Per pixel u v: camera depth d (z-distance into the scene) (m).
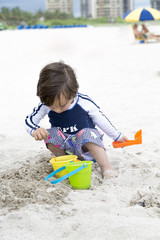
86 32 29.48
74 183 2.35
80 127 2.64
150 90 6.15
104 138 3.60
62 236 1.74
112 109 4.87
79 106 2.60
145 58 11.01
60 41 20.08
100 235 1.71
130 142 2.66
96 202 2.10
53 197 2.16
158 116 4.38
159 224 1.78
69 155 2.63
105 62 10.62
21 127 4.19
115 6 160.12
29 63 11.14
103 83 7.11
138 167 2.68
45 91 2.27
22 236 1.75
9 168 2.79
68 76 2.33
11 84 7.56
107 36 23.83
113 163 2.80
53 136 2.72
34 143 3.55
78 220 1.88
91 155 2.72
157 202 2.08
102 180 2.48
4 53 14.53
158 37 16.44
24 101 5.78
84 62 10.83
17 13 113.12
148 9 16.52
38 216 1.94
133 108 4.88
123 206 2.06
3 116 4.78
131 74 8.12
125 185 2.39
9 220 1.91
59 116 2.62
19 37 23.95
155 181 2.39
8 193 2.22
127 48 14.65
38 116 2.74
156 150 3.16
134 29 17.02
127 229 1.73
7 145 3.50
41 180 2.47
